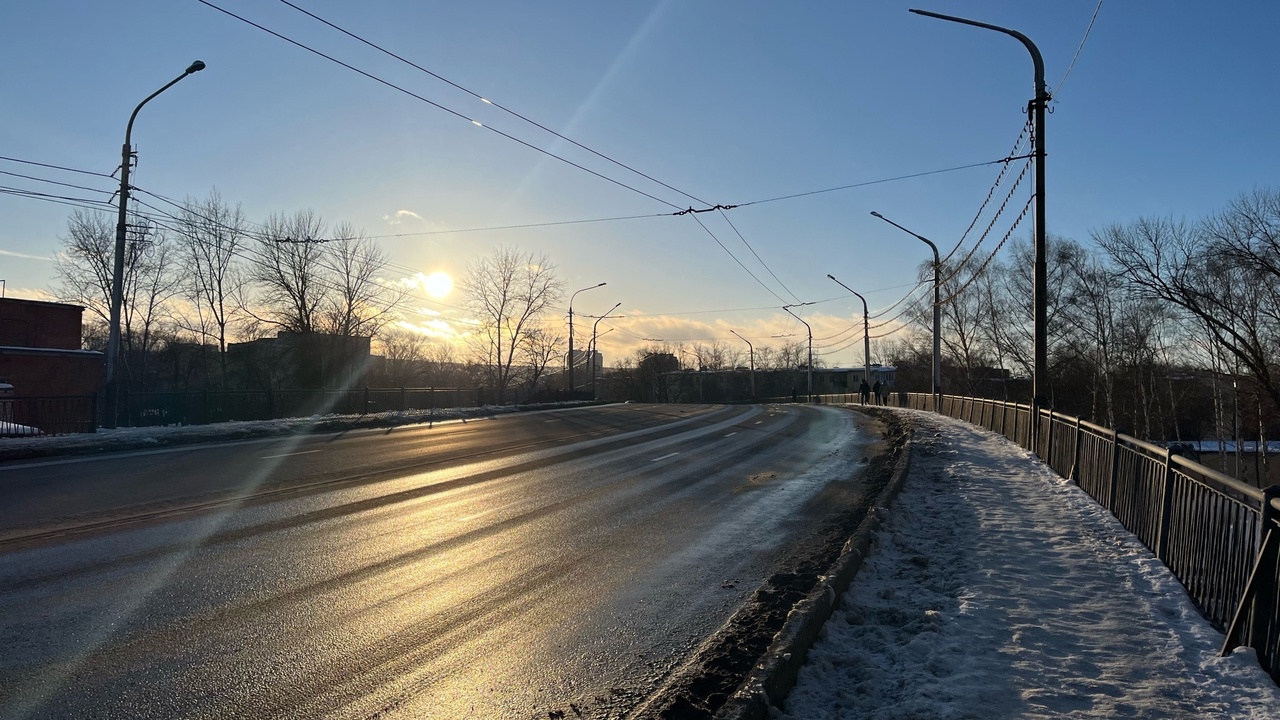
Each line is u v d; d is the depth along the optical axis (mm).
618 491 12906
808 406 56562
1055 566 7156
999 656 4871
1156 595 6234
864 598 6266
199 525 9328
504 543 8812
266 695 4555
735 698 4000
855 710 4191
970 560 7336
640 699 4602
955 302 64750
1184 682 4461
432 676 4910
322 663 5082
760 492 12984
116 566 7336
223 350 46438
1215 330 36812
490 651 5383
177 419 25234
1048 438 15086
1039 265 16781
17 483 12531
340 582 7004
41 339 33719
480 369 67812
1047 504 10586
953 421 28703
